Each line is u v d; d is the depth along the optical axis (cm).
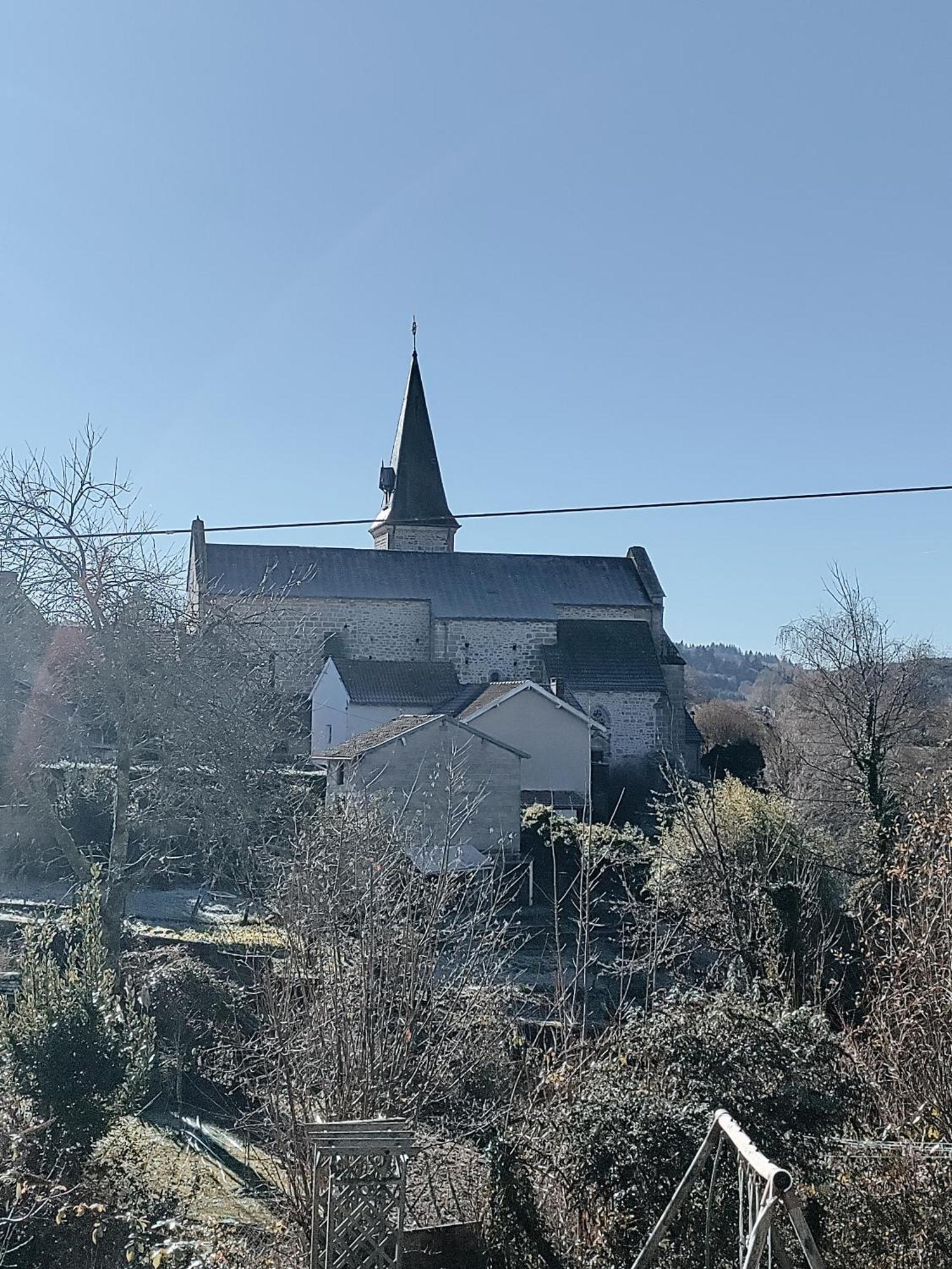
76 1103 1005
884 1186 684
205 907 2617
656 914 1602
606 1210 671
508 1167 740
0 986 1440
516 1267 712
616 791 4475
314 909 1027
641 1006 1605
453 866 1519
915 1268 652
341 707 4047
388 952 985
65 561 1880
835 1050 753
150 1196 955
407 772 2817
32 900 2491
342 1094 864
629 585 5269
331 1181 652
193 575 4656
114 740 2341
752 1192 457
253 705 2161
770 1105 689
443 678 4125
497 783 2869
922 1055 798
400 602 4878
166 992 1438
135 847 2731
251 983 1569
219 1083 1316
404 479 5434
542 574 5209
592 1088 741
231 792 1947
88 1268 808
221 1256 748
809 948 1341
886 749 2700
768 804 2102
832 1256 644
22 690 1975
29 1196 814
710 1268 593
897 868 931
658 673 4934
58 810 2767
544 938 2206
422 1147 884
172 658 1938
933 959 817
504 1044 1138
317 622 4791
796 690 4100
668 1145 660
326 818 1501
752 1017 746
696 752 5072
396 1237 658
